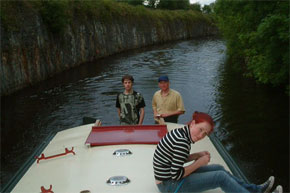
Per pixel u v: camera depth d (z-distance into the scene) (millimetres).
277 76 10750
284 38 9422
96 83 14719
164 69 18516
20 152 7551
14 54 13109
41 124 9328
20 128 9062
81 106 10992
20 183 2971
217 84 14117
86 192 2680
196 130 2332
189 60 22375
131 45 32750
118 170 3041
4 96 12312
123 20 31047
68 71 18328
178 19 49312
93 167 3129
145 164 3141
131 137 3773
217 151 4016
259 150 7402
